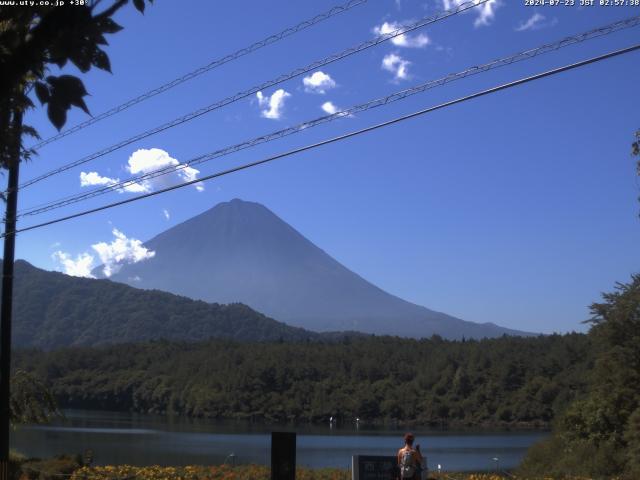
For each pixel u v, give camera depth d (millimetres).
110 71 4238
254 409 155375
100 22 4148
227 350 191125
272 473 16141
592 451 43594
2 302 22625
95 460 56844
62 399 181625
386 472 18031
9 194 21891
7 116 4824
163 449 71875
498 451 79625
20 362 196250
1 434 22047
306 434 113688
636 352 45125
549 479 34531
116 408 179250
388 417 151625
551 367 145000
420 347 178375
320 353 178875
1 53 3990
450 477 27844
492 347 160875
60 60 4180
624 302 45812
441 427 141750
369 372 165750
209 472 25297
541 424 136125
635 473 39781
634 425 41125
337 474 26234
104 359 198125
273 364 166500
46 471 24328
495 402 143250
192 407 160375
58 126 4246
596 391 48156
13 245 22703
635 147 15359
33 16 4059
